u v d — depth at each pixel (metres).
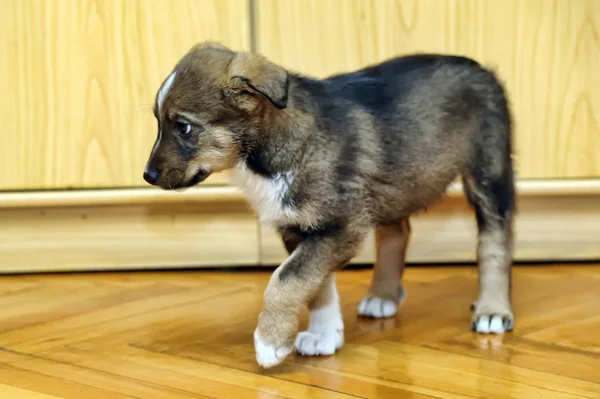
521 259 1.87
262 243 1.87
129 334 1.53
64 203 1.80
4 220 1.85
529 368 1.40
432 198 1.56
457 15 1.77
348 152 1.44
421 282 1.77
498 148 1.58
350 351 1.47
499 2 1.77
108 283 1.79
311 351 1.45
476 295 1.70
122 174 1.80
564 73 1.78
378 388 1.35
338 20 1.77
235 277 1.82
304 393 1.34
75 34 1.77
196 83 1.41
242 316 1.60
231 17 1.77
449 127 1.54
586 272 1.81
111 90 1.78
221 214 1.86
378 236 1.62
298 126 1.42
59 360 1.44
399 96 1.51
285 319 1.40
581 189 1.79
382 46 1.78
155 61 1.78
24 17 1.77
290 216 1.43
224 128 1.41
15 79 1.78
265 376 1.39
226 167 1.44
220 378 1.38
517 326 1.55
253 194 1.45
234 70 1.40
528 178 1.80
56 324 1.57
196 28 1.77
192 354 1.46
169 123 1.41
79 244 1.86
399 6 1.77
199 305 1.66
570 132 1.79
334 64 1.78
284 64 1.78
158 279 1.81
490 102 1.58
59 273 1.86
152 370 1.41
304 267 1.42
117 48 1.78
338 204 1.43
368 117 1.48
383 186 1.49
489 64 1.77
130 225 1.86
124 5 1.77
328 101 1.46
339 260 1.44
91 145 1.80
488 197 1.58
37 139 1.79
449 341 1.50
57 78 1.78
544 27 1.77
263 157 1.42
